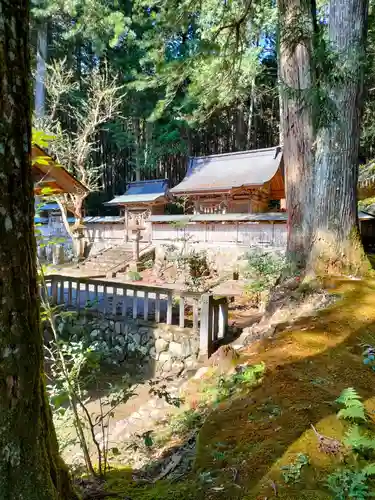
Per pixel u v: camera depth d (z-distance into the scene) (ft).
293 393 7.36
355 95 15.53
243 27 19.60
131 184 61.00
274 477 4.96
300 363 8.85
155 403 12.39
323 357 9.15
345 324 11.22
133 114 67.05
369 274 15.51
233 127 78.79
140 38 54.03
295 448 5.55
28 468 3.76
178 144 70.69
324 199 15.90
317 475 4.99
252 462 5.34
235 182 44.83
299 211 17.10
